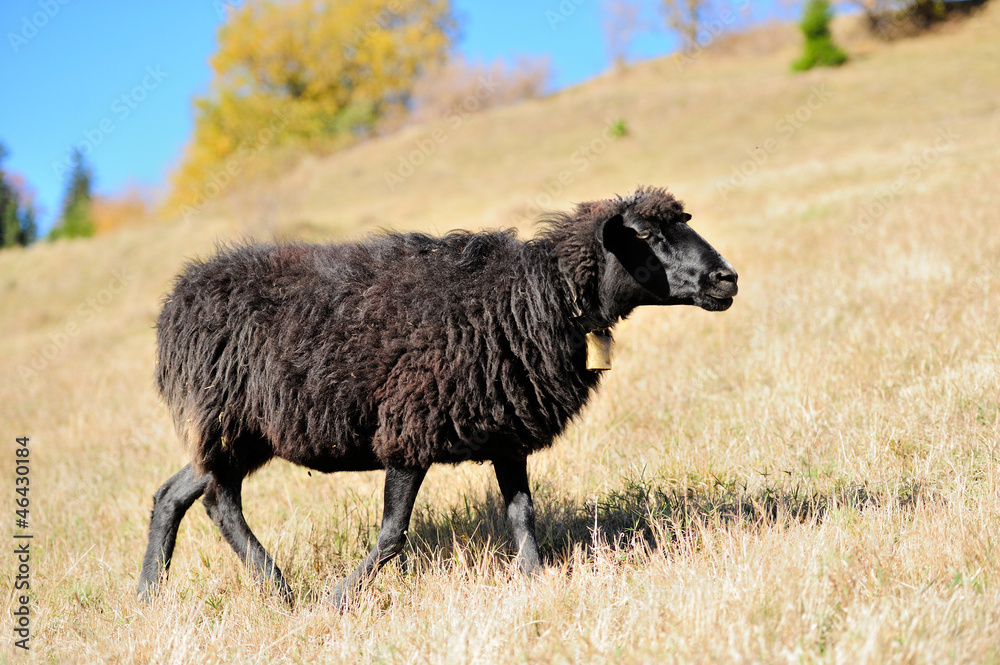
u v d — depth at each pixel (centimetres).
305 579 614
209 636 509
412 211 3625
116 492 893
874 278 1206
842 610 425
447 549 627
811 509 595
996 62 4250
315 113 6122
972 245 1268
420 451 536
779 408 805
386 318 539
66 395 1528
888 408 758
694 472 699
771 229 1839
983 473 606
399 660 446
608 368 564
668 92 4947
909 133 3045
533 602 485
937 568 466
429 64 6334
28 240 6069
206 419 575
